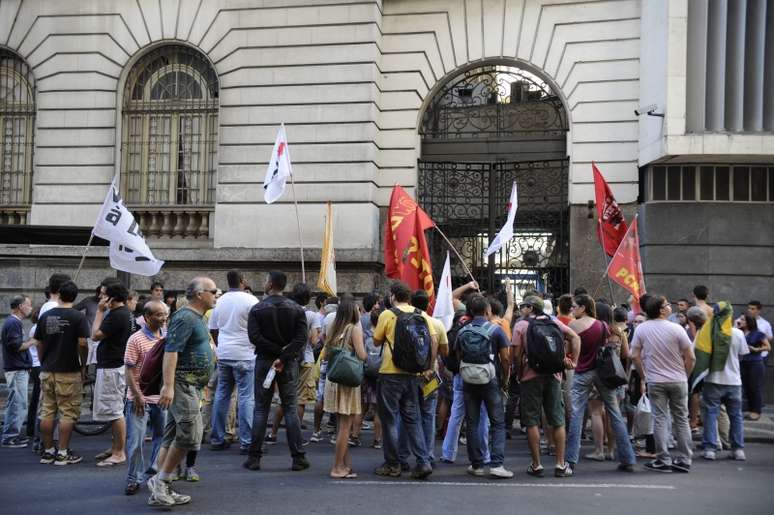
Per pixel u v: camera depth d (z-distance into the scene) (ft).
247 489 25.29
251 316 28.14
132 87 57.82
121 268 35.32
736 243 49.85
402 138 54.80
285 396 28.58
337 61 53.93
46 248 55.26
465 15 54.44
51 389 29.25
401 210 39.27
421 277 38.68
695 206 50.08
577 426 29.17
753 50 48.03
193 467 26.48
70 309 29.43
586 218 52.03
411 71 54.95
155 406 25.94
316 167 53.78
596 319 30.71
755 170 50.21
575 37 52.90
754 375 43.34
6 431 32.83
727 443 35.17
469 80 55.67
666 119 47.42
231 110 55.11
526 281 53.52
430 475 28.02
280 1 54.85
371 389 34.35
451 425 30.91
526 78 54.90
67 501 23.56
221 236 54.44
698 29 47.98
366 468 29.17
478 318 28.45
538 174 54.08
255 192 54.39
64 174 57.11
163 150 57.47
